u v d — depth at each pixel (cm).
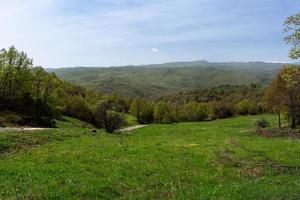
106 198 2442
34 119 8956
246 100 19725
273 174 3284
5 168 2900
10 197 2219
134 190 2695
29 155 3575
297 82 2950
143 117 16012
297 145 5125
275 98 8419
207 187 2603
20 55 9112
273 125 10181
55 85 11050
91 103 14150
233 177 3228
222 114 18450
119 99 18500
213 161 3819
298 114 8775
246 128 9338
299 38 2742
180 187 2745
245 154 4259
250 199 2089
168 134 8131
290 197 2100
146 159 3803
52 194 2319
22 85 9162
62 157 3534
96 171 3091
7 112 8544
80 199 2344
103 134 6419
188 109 17538
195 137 6569
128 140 5581
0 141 4019
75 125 10294
